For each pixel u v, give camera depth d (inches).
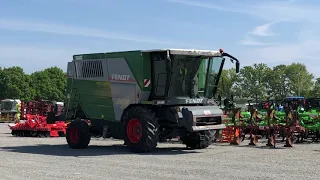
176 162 445.1
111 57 585.6
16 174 372.2
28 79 3875.5
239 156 496.1
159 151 560.7
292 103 990.4
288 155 504.7
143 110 537.6
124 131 551.5
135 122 542.3
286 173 367.2
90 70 618.2
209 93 587.8
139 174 367.6
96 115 611.5
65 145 675.4
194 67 564.1
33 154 536.4
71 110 649.6
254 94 3720.5
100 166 419.5
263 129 629.9
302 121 698.2
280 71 3801.7
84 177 354.0
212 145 652.7
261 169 390.9
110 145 675.4
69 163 444.8
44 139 820.0
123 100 571.2
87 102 623.8
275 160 456.8
